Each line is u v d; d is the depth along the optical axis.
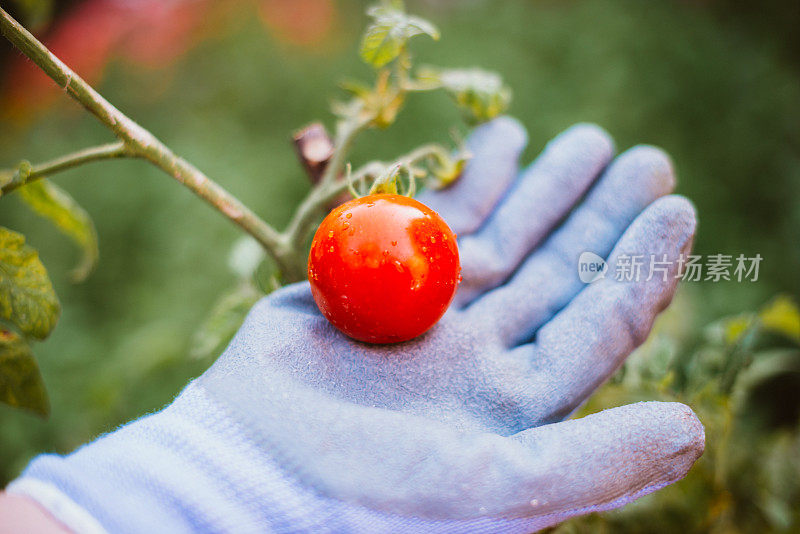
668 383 0.41
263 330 0.34
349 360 0.35
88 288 0.96
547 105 1.15
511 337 0.37
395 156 1.06
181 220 0.99
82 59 1.42
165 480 0.30
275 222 0.99
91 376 0.76
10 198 1.02
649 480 0.32
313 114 1.23
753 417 0.58
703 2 1.37
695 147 1.13
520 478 0.31
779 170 1.09
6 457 0.69
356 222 0.33
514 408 0.34
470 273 0.38
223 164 1.08
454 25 1.36
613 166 0.39
